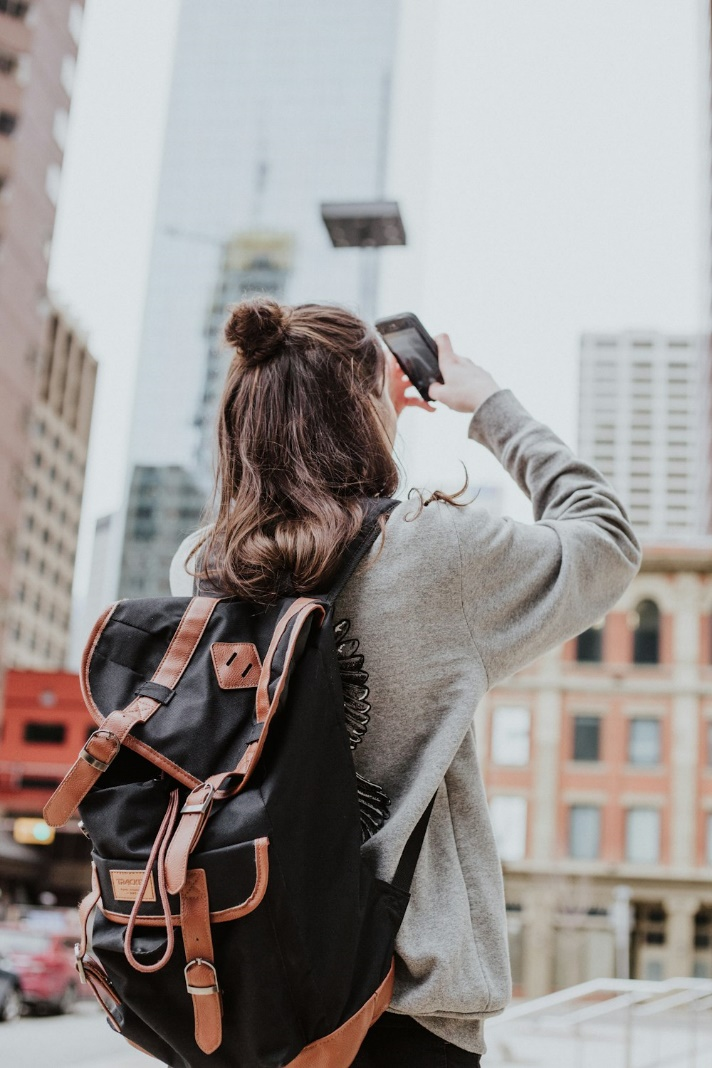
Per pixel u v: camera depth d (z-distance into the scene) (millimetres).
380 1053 1027
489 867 1116
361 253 93188
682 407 132375
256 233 94188
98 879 954
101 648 1051
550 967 29625
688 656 31562
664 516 128625
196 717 979
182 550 1321
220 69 99812
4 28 48812
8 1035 12391
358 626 1115
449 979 1010
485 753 31578
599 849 30609
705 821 30422
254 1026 887
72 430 90875
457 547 1126
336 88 98750
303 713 973
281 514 1135
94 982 970
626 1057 6879
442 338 1508
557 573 1171
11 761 35188
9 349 48500
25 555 81625
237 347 1268
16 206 48625
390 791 1099
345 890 945
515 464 1364
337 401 1216
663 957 29672
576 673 31922
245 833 904
